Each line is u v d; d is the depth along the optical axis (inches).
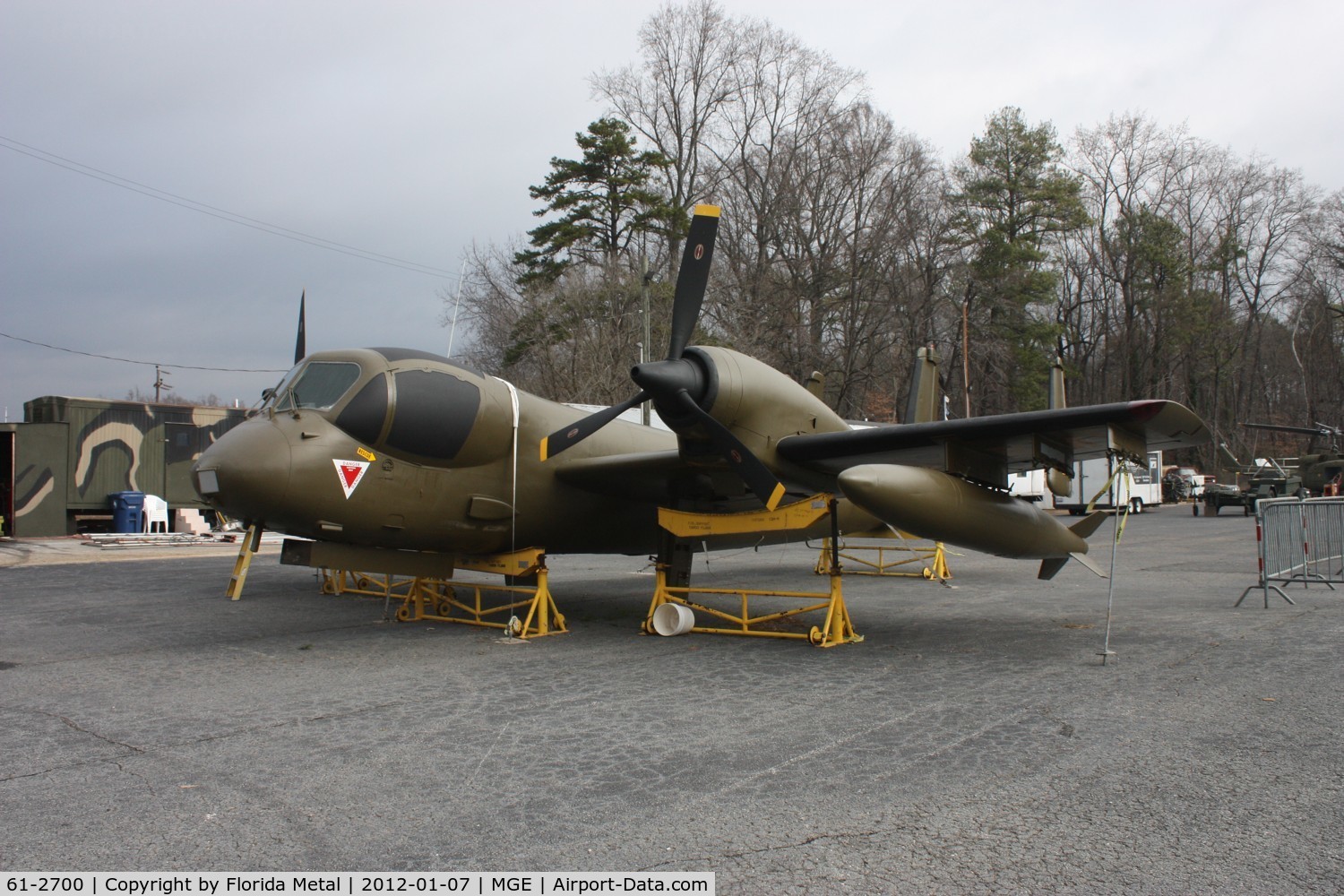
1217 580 498.9
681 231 1385.3
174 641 319.9
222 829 136.8
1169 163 1836.9
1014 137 1611.7
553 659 283.7
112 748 181.8
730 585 506.6
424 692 236.1
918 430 297.3
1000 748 178.4
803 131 1541.6
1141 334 1834.4
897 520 278.4
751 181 1555.1
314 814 143.1
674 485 353.4
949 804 146.6
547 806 146.7
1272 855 124.3
